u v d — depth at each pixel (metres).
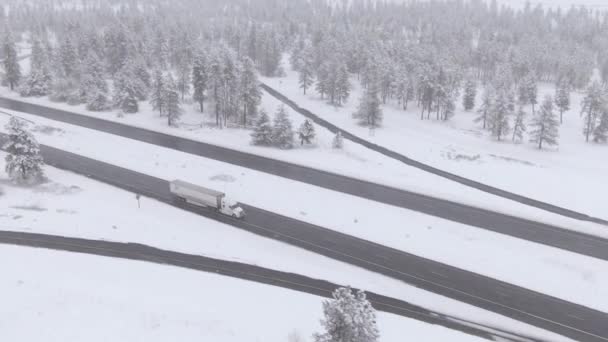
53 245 51.84
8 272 45.59
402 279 48.25
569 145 98.00
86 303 40.34
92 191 66.62
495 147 94.81
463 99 124.25
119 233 55.16
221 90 99.56
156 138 91.75
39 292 41.84
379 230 58.31
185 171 75.50
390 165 80.88
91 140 88.94
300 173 76.25
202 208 62.81
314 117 110.06
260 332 37.69
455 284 47.69
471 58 162.25
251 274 47.78
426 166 81.50
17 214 58.53
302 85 130.75
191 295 43.22
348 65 149.38
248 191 68.56
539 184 74.56
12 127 66.62
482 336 39.97
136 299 41.84
